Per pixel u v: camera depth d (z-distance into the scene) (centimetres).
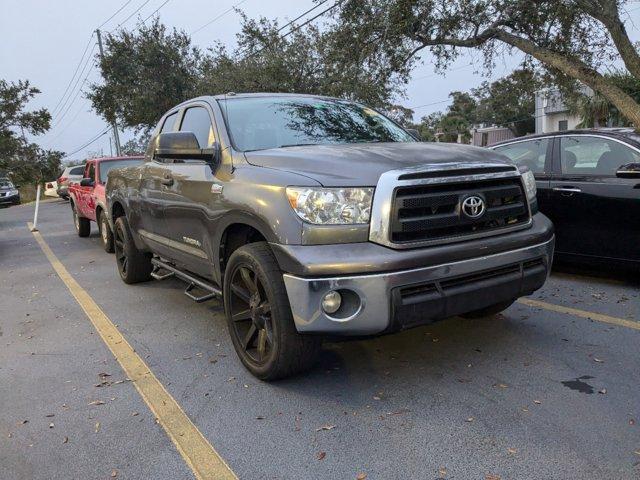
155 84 2581
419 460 279
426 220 324
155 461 291
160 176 519
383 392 355
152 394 369
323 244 319
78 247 1100
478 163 351
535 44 1195
